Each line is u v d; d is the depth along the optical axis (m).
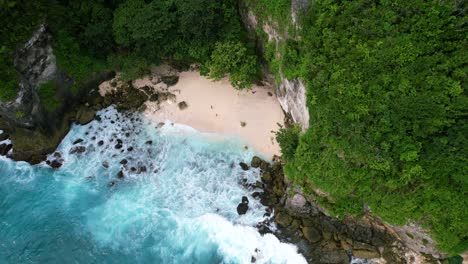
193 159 23.16
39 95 23.56
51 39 23.94
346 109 16.70
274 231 20.12
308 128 18.73
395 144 15.87
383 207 17.09
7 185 23.47
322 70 17.77
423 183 15.79
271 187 21.50
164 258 19.94
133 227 21.11
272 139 23.11
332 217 19.69
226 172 22.44
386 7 17.48
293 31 19.77
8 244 20.97
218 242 20.17
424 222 16.62
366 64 16.81
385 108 16.02
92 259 20.14
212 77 24.03
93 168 23.69
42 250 20.62
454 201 15.37
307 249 19.30
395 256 18.56
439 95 15.46
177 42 24.16
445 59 16.05
